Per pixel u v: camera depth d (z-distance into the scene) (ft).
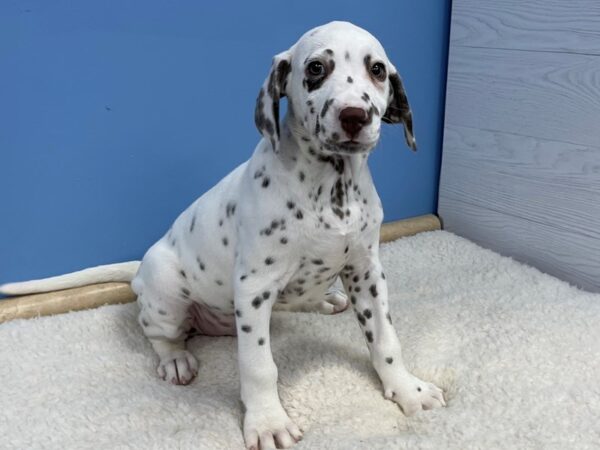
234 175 1.54
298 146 1.33
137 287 1.75
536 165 2.17
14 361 1.70
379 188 2.52
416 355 1.66
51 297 1.98
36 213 1.99
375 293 1.52
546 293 1.97
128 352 1.78
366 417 1.44
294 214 1.35
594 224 2.02
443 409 1.44
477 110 2.35
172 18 1.98
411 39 2.39
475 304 1.90
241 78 2.14
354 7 2.25
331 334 1.81
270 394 1.42
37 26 1.84
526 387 1.48
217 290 1.60
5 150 1.90
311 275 1.47
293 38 2.18
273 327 1.85
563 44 1.99
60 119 1.94
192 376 1.67
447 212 2.60
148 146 2.07
